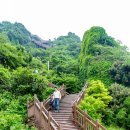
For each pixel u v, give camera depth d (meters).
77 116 18.20
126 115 26.78
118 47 56.03
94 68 40.91
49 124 15.13
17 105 19.31
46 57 71.00
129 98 28.02
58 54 72.62
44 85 22.89
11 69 34.19
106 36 55.25
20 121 16.92
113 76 37.84
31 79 22.61
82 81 44.34
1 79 23.45
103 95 26.72
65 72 49.50
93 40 51.97
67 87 35.69
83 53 53.06
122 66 36.81
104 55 44.47
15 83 22.47
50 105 20.38
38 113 17.03
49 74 41.72
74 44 88.25
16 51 43.50
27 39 96.75
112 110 27.52
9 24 102.56
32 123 17.50
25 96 20.88
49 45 102.88
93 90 27.20
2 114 17.61
